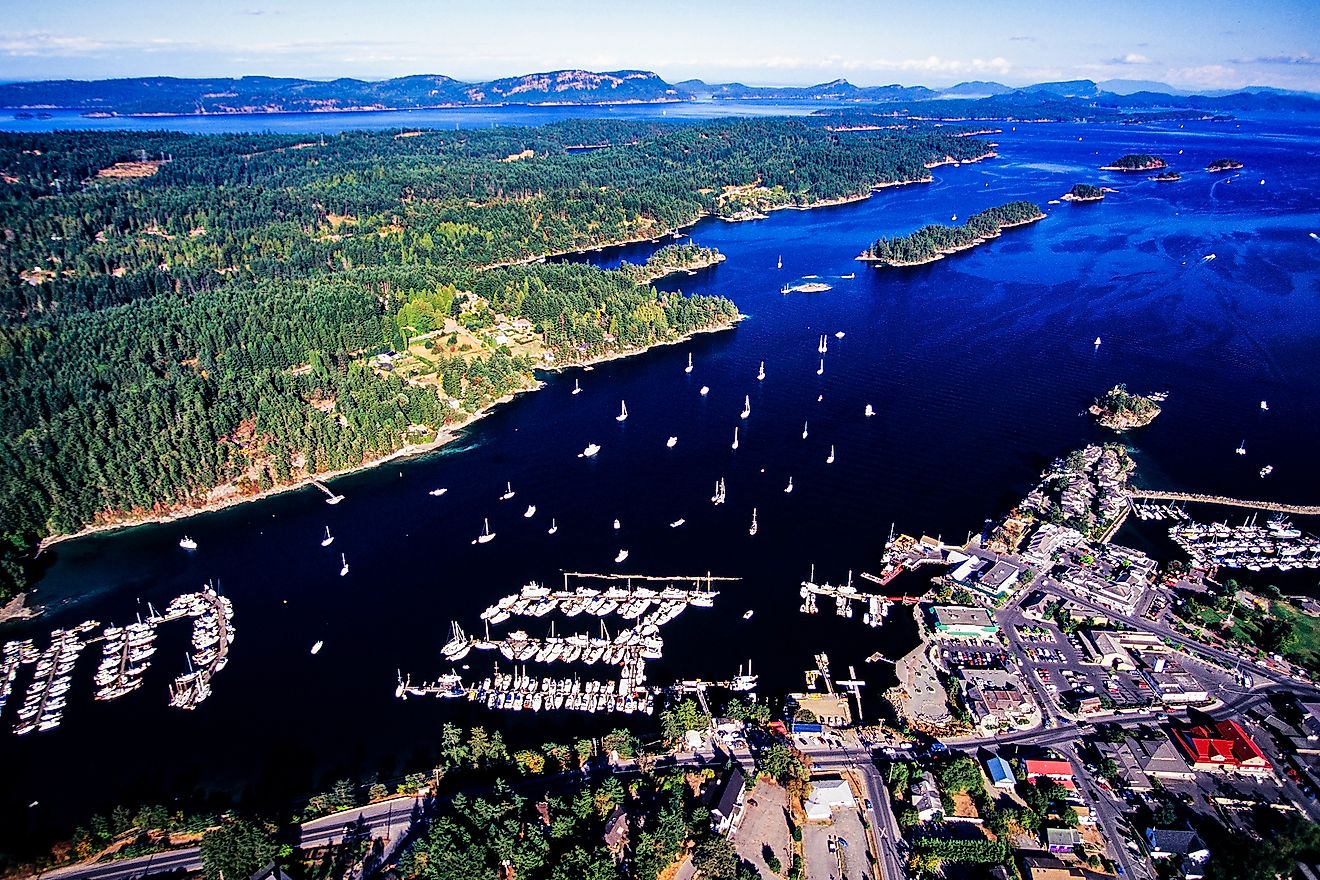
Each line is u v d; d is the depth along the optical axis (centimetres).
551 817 17900
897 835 17812
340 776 19962
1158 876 16625
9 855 16988
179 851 17712
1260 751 19288
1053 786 18562
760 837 17725
